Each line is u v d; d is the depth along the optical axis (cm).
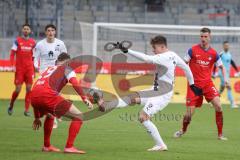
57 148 3192
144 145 3359
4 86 7144
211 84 3816
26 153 2936
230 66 7200
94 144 3388
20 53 5041
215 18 9944
